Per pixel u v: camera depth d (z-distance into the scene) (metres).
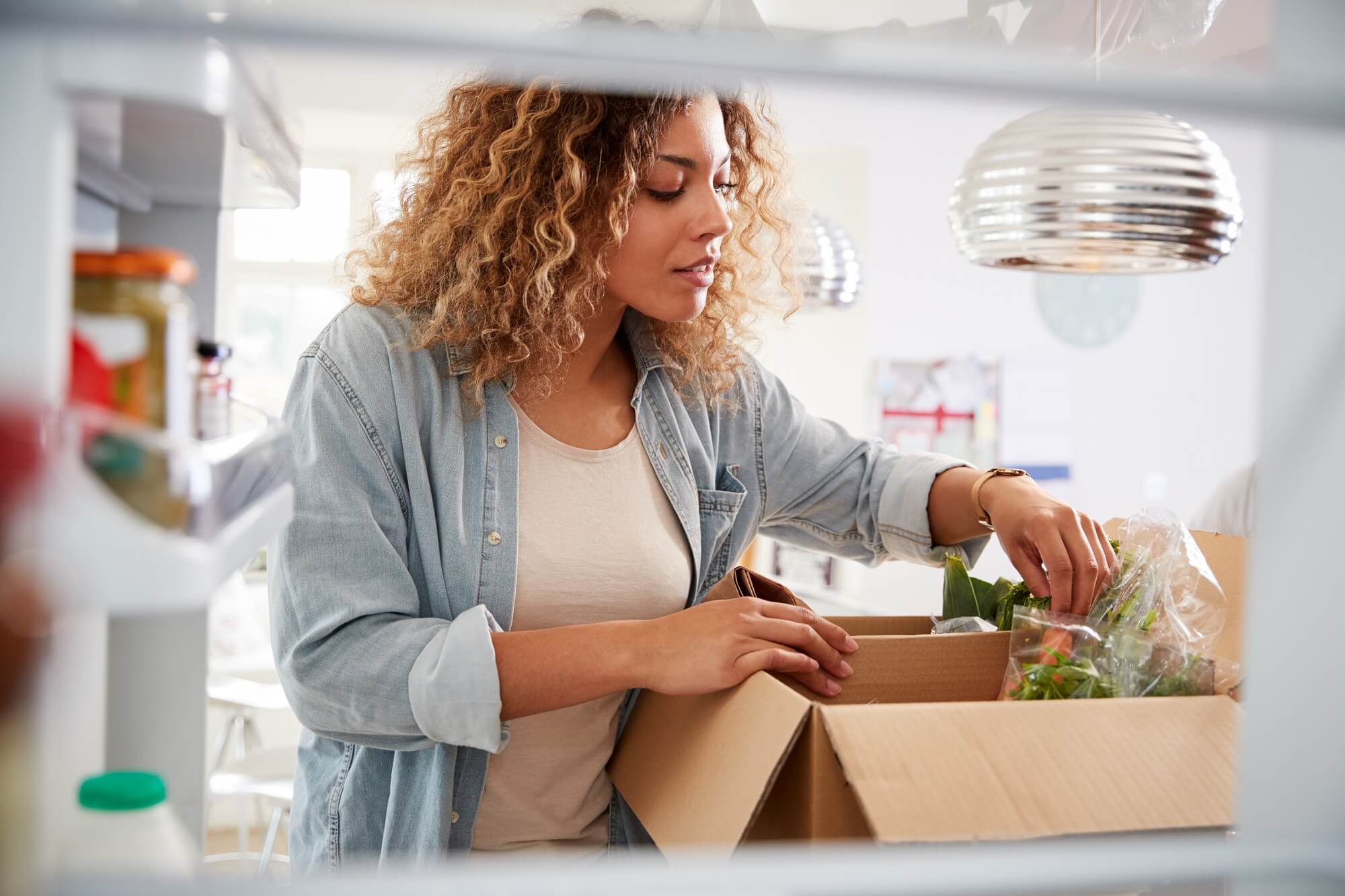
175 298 0.61
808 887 0.51
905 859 0.53
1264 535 0.62
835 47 0.49
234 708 3.65
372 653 1.16
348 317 1.34
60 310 0.47
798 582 4.91
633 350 1.47
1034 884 0.53
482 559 1.29
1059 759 0.90
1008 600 1.38
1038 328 4.97
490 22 0.48
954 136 4.77
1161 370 5.13
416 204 1.42
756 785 0.92
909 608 4.78
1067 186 1.33
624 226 1.27
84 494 0.47
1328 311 0.61
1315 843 0.57
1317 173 0.61
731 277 1.57
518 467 1.33
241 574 4.20
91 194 0.87
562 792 1.33
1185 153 1.34
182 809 1.03
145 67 0.50
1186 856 0.56
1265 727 0.62
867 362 4.82
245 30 0.44
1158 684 1.11
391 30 0.44
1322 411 0.61
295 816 1.39
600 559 1.34
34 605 0.44
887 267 4.80
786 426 1.62
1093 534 1.33
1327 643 0.62
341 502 1.21
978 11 1.63
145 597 0.48
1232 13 1.62
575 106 1.24
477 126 1.34
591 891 0.50
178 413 0.60
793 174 1.62
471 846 1.30
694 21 1.78
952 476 1.52
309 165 4.57
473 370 1.32
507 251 1.30
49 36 0.44
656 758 1.20
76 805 0.70
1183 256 1.43
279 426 0.84
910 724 0.90
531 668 1.14
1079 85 0.51
